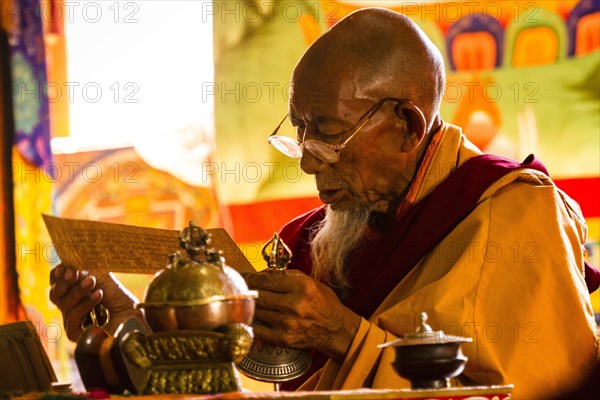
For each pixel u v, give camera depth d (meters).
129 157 12.70
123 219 12.66
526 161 5.46
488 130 10.63
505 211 5.04
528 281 4.78
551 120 10.43
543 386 4.65
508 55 10.62
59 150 12.77
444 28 10.82
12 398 3.45
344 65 5.14
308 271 5.85
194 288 3.34
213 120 11.87
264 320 4.62
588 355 4.77
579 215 5.55
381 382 4.48
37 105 9.83
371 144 5.18
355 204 5.36
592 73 10.33
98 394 3.42
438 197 5.27
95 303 4.64
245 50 11.72
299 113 5.25
